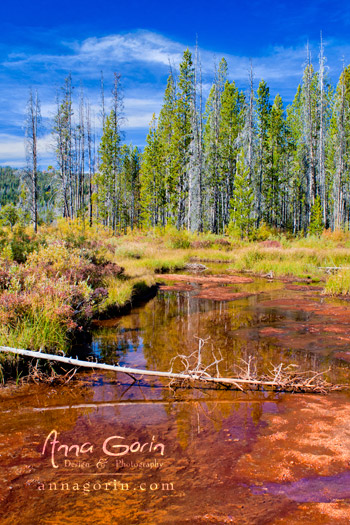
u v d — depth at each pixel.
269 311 8.98
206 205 50.94
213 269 18.72
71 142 40.09
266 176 46.53
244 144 42.06
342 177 41.25
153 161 47.75
